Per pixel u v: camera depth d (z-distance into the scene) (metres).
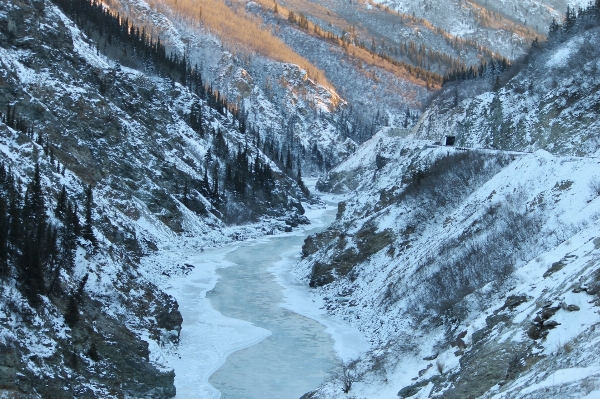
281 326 45.84
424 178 59.12
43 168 48.91
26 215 33.28
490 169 55.12
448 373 25.61
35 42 75.88
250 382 34.78
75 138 69.69
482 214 45.59
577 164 43.09
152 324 38.09
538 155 47.25
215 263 69.62
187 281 59.56
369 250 57.00
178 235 78.25
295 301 53.34
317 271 58.78
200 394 33.03
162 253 67.69
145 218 73.81
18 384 23.80
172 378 32.41
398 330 40.31
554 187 42.41
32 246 29.73
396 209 58.41
